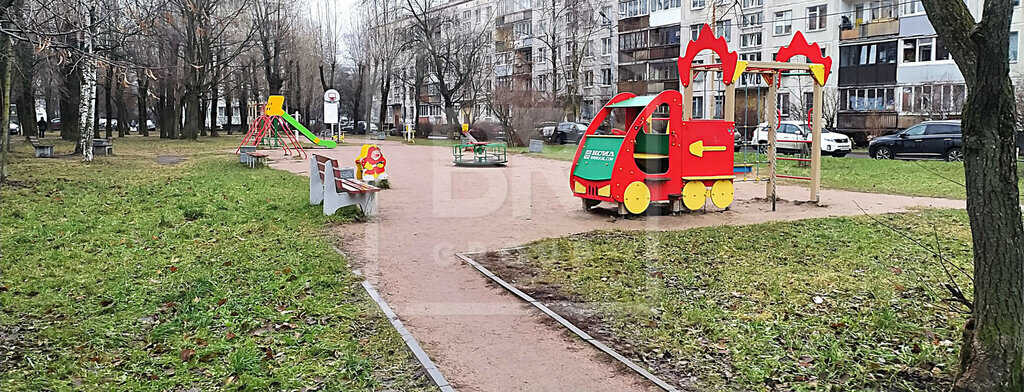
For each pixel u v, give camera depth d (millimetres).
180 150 32844
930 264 8031
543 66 56812
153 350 5254
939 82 36438
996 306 4090
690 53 11773
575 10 44500
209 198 13672
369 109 58250
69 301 6434
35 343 5375
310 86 61875
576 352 5328
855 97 40719
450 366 5047
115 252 8445
